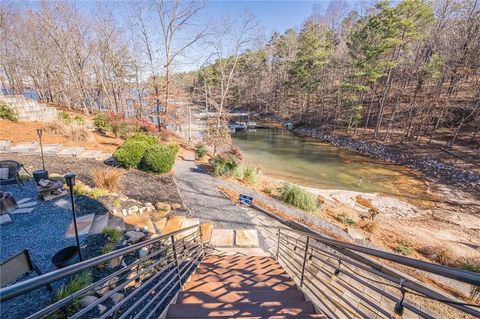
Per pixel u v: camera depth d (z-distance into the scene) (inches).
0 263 86.2
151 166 332.5
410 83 902.4
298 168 603.8
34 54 828.6
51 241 138.3
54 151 313.1
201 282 122.8
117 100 856.3
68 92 834.2
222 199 302.2
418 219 367.2
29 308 93.3
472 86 697.6
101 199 199.8
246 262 162.4
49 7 647.1
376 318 119.8
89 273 112.8
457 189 487.2
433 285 180.4
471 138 646.5
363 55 833.5
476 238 312.5
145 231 174.4
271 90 1514.5
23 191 193.3
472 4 642.8
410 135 738.2
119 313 99.7
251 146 824.3
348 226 293.1
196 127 828.0
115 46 753.6
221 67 641.0
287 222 254.1
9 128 344.2
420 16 652.7
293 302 97.0
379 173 578.2
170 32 614.9
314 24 1164.5
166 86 634.2
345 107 957.8
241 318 84.7
